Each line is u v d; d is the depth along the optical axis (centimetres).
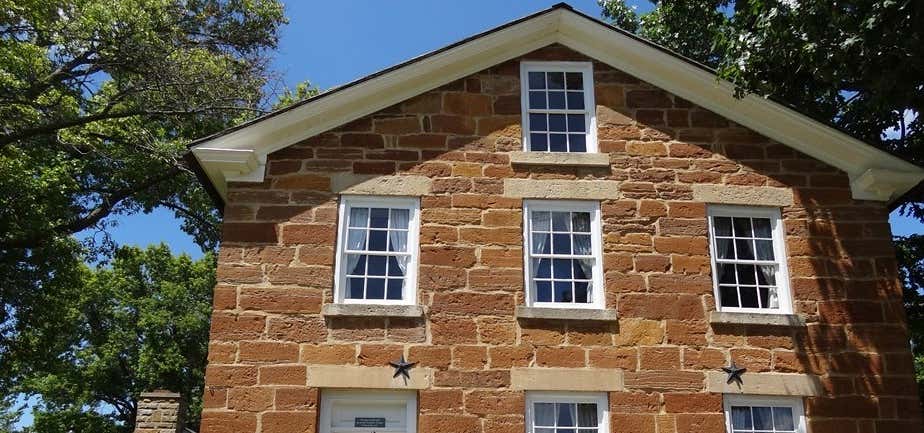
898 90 988
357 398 994
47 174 1764
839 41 955
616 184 1116
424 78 1148
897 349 1058
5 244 1802
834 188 1142
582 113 1173
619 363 1019
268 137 1095
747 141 1160
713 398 1013
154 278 3812
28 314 1981
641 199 1109
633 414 998
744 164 1145
